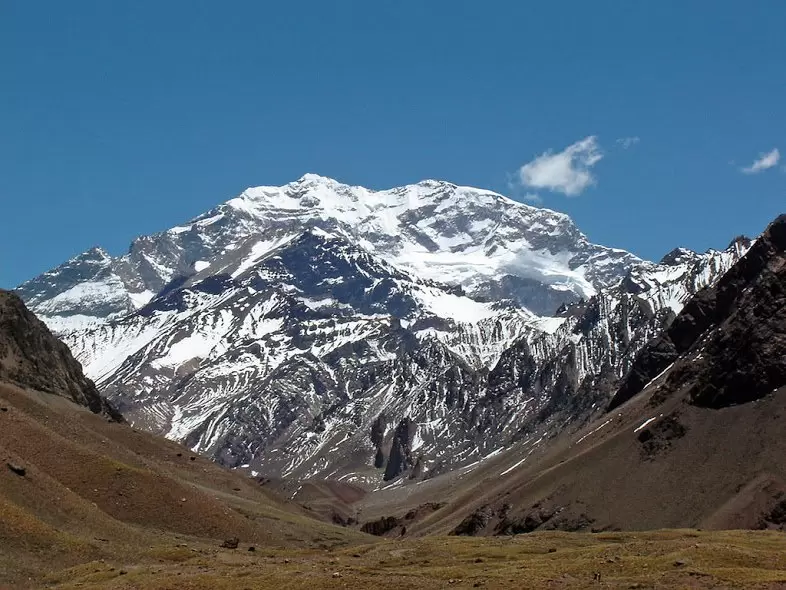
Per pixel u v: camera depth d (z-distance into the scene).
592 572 117.56
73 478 190.00
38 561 137.75
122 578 124.88
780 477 196.75
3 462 160.00
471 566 129.38
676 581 107.38
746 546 134.50
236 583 118.19
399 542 174.25
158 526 186.38
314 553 159.62
